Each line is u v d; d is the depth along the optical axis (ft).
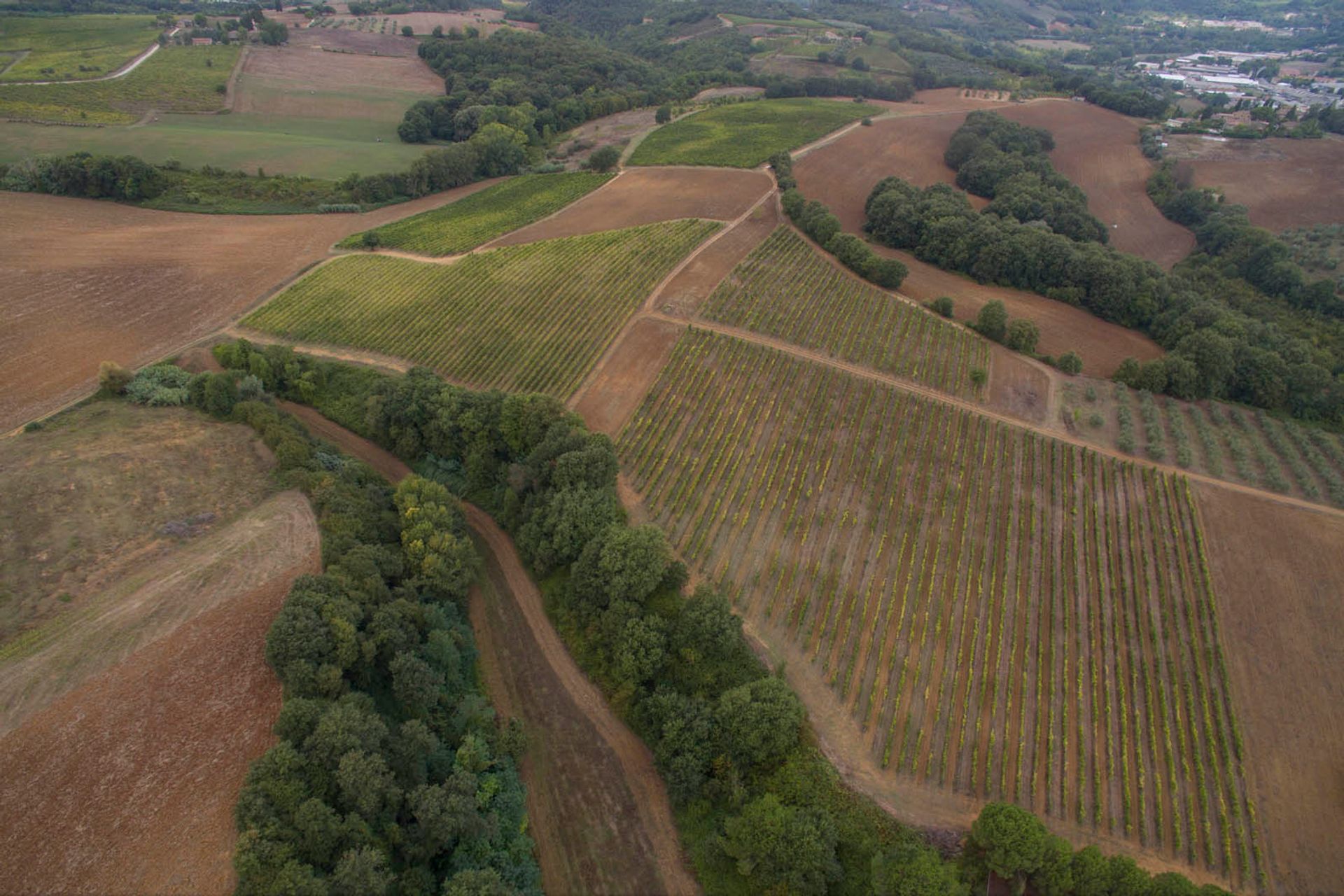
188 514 238.48
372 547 229.04
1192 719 203.72
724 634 206.49
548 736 219.61
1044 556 250.16
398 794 167.84
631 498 271.90
